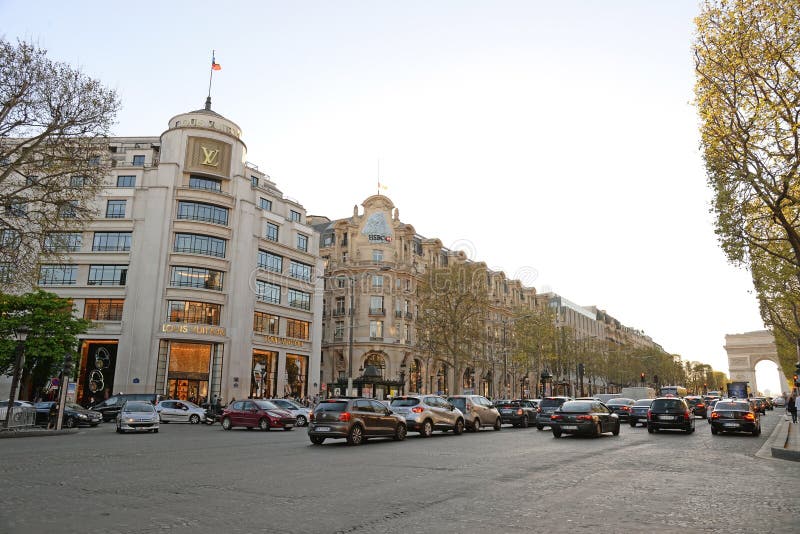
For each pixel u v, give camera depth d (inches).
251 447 692.1
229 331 1882.4
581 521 282.2
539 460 553.6
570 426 884.6
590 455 610.2
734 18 705.6
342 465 499.5
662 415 1011.3
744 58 703.7
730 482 424.2
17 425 999.0
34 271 1055.0
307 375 2229.3
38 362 1551.4
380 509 305.1
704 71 743.1
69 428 1121.4
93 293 1830.7
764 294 1250.0
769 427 1277.1
